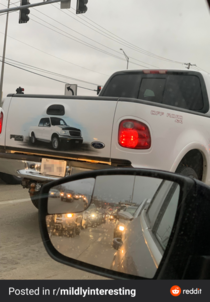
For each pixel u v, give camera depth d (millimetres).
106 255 1547
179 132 3684
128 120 3357
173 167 3564
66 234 1732
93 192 1836
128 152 3354
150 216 1707
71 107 3664
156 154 3396
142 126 3336
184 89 5164
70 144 3621
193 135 3863
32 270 2826
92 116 3529
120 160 3389
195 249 1125
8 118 4141
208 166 4207
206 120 4219
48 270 2838
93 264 1529
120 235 1501
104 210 1683
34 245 3520
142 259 1375
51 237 1794
